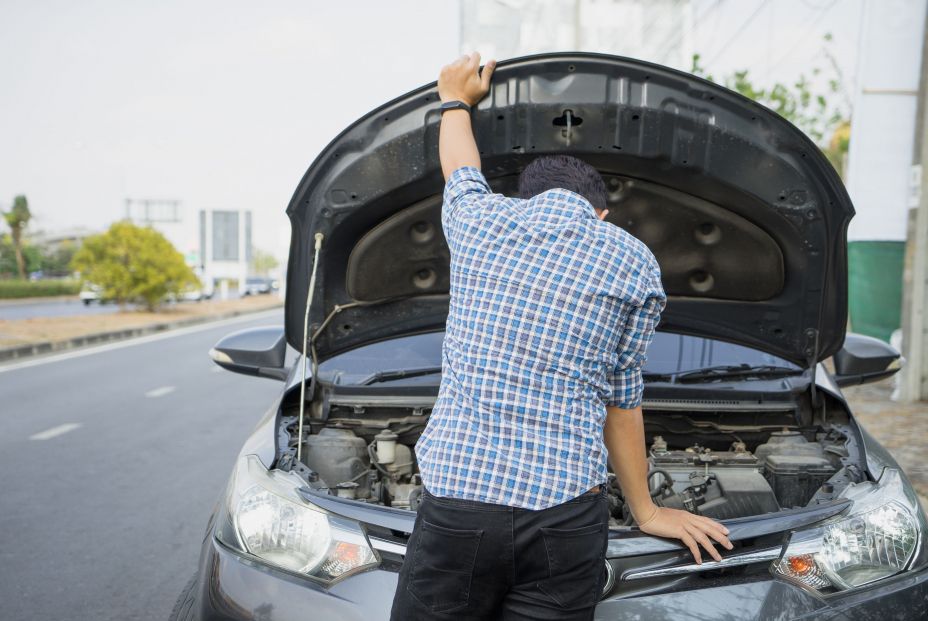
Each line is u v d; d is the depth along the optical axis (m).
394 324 3.40
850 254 10.88
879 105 10.49
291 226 2.94
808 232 2.81
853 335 3.75
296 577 2.20
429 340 3.50
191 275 30.72
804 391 3.22
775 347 3.31
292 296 3.11
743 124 2.62
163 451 6.89
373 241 3.04
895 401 8.11
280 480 2.43
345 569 2.19
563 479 1.78
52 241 97.00
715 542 2.20
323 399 3.30
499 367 1.83
